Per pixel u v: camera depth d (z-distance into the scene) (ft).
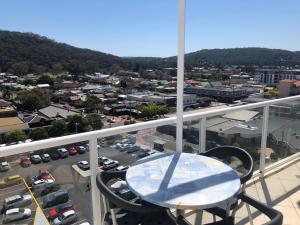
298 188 9.15
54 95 211.82
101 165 5.78
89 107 175.42
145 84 272.72
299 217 7.57
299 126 11.51
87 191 5.65
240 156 6.38
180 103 6.69
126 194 5.16
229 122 8.46
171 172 5.18
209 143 8.05
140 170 5.28
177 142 6.82
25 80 258.16
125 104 183.42
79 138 5.40
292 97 10.74
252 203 4.91
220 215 5.32
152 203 4.11
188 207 3.97
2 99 188.85
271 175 10.08
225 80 255.09
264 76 234.38
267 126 9.77
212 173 5.14
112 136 5.90
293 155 11.45
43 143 4.94
